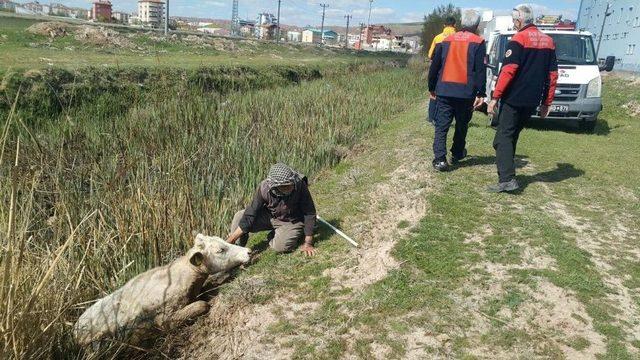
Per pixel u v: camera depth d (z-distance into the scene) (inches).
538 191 261.1
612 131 462.3
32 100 396.5
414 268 182.2
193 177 274.7
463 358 141.2
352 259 194.9
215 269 184.1
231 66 656.4
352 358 146.2
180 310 176.6
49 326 148.0
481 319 155.7
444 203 235.5
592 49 455.5
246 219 206.4
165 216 227.5
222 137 357.7
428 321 155.6
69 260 189.8
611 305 162.1
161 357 168.9
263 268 197.2
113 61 569.9
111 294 178.9
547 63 231.8
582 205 247.8
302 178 203.8
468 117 280.4
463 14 262.2
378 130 443.8
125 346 172.6
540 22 715.4
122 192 237.5
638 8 1379.2
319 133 392.5
